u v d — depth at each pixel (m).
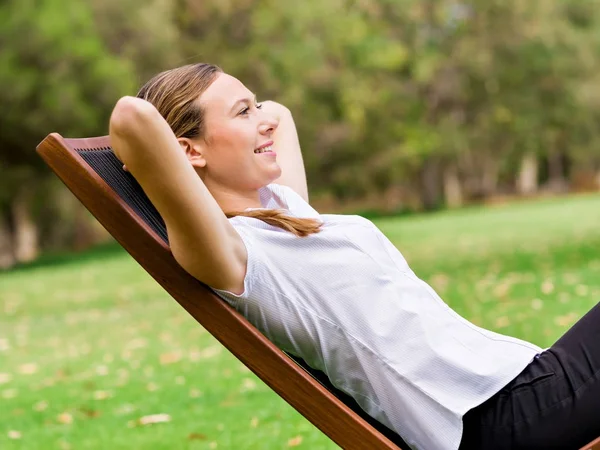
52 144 3.27
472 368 3.41
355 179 55.72
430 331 3.44
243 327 3.27
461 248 24.45
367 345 3.44
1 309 19.61
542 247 22.14
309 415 3.26
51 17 36.19
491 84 57.66
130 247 3.29
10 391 9.87
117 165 3.66
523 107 57.94
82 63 36.44
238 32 47.78
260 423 7.57
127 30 40.56
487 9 55.84
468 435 3.49
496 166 65.25
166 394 9.00
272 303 3.42
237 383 9.27
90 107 37.03
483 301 13.70
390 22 56.22
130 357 11.57
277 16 47.62
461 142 57.44
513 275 16.75
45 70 35.88
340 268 3.46
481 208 53.56
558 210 41.72
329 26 50.88
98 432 7.68
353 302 3.44
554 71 56.81
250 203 3.73
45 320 16.97
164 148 3.06
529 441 3.39
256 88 47.53
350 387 3.57
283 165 4.47
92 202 3.28
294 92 47.91
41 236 47.72
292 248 3.46
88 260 34.66
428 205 60.16
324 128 51.84
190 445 7.04
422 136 56.09
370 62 52.56
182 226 3.14
